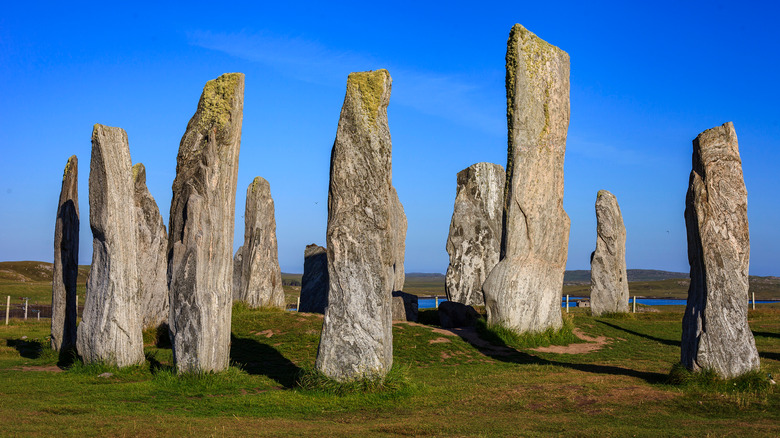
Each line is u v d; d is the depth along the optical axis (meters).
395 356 17.30
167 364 15.00
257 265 27.27
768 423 9.93
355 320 12.02
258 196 27.92
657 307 40.22
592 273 30.03
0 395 11.74
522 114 21.08
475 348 18.62
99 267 14.36
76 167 17.89
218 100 13.55
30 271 72.31
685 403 11.18
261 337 18.84
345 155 12.20
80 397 11.55
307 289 29.33
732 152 12.58
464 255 31.20
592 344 20.62
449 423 10.08
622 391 12.20
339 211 12.20
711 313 12.34
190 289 12.73
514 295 20.64
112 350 14.02
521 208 20.95
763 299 61.22
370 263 12.10
